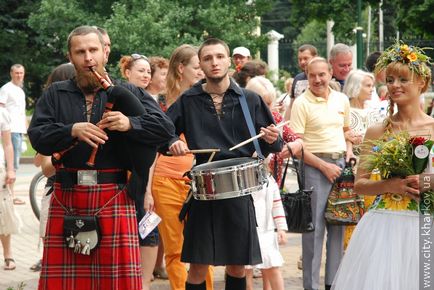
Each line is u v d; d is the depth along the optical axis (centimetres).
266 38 3653
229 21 3516
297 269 1125
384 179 679
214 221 759
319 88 989
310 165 970
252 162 746
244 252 757
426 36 2775
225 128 777
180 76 907
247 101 783
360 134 1046
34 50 4022
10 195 1114
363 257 683
